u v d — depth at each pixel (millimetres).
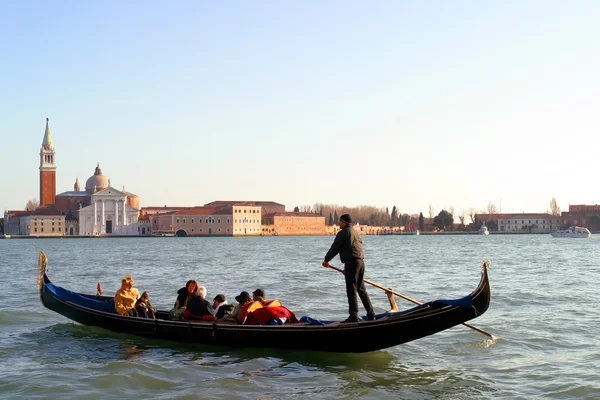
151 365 14805
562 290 28453
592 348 16062
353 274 15094
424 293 28797
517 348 16188
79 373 14188
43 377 13844
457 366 14625
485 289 14148
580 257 62562
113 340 17750
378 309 24031
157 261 62312
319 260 61906
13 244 145625
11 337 18375
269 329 15641
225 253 82750
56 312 21094
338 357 15469
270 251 89375
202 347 16562
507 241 142000
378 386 13211
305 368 14570
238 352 16016
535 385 13016
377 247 103875
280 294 28453
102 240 183250
